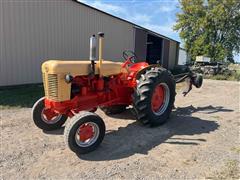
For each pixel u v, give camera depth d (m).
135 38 14.89
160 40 19.97
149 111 4.49
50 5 9.40
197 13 28.72
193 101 7.05
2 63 8.30
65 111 3.92
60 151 3.67
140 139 4.13
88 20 11.12
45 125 4.36
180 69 19.94
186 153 3.64
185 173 3.10
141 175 3.04
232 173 3.09
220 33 28.16
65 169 3.18
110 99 4.54
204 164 3.32
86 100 4.14
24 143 3.92
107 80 4.37
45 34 9.38
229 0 26.83
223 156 3.55
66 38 10.18
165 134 4.36
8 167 3.21
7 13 8.24
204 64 18.31
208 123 4.99
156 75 4.59
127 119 5.12
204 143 4.00
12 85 8.62
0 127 4.61
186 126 4.79
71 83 3.87
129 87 4.72
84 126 3.55
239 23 27.42
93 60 3.91
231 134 4.40
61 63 3.73
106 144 3.92
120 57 13.70
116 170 3.15
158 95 4.78
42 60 9.41
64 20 10.00
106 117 5.25
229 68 18.64
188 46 29.58
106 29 12.31
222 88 9.98
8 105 6.13
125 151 3.69
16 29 8.52
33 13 8.92
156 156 3.54
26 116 5.29
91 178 2.97
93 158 3.47
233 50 28.38
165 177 3.00
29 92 7.70
